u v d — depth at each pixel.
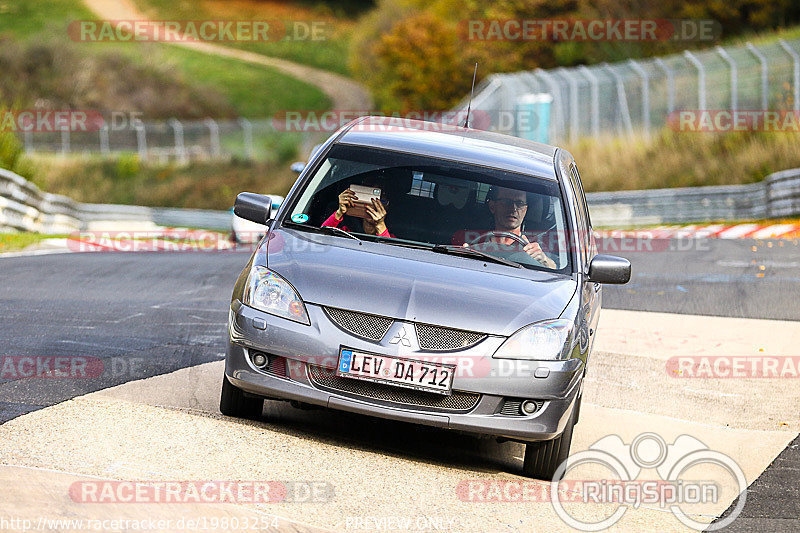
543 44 168.12
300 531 15.00
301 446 19.42
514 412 19.44
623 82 120.62
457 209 22.59
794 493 20.44
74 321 31.86
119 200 159.25
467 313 19.47
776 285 49.94
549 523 17.25
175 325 32.78
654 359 33.31
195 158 177.50
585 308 21.20
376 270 20.33
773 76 111.69
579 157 118.88
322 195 22.75
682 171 109.62
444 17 178.38
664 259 62.44
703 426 25.72
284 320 19.41
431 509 17.00
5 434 18.00
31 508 14.42
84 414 19.80
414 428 23.27
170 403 21.81
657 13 163.62
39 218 85.00
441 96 171.50
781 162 102.94
